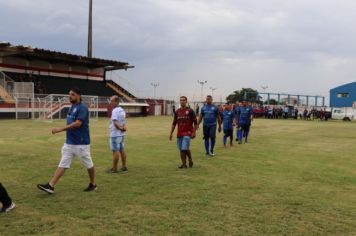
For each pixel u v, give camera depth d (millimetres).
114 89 59312
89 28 59156
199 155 13539
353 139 21281
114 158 9992
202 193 7773
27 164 11117
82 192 7727
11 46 41625
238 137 18500
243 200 7277
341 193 7980
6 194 6379
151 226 5742
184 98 10625
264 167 11094
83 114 7430
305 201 7285
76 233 5434
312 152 15008
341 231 5691
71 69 55844
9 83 41938
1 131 22688
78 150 7523
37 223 5824
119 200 7156
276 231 5629
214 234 5465
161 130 25547
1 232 5453
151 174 9773
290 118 56500
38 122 32500
